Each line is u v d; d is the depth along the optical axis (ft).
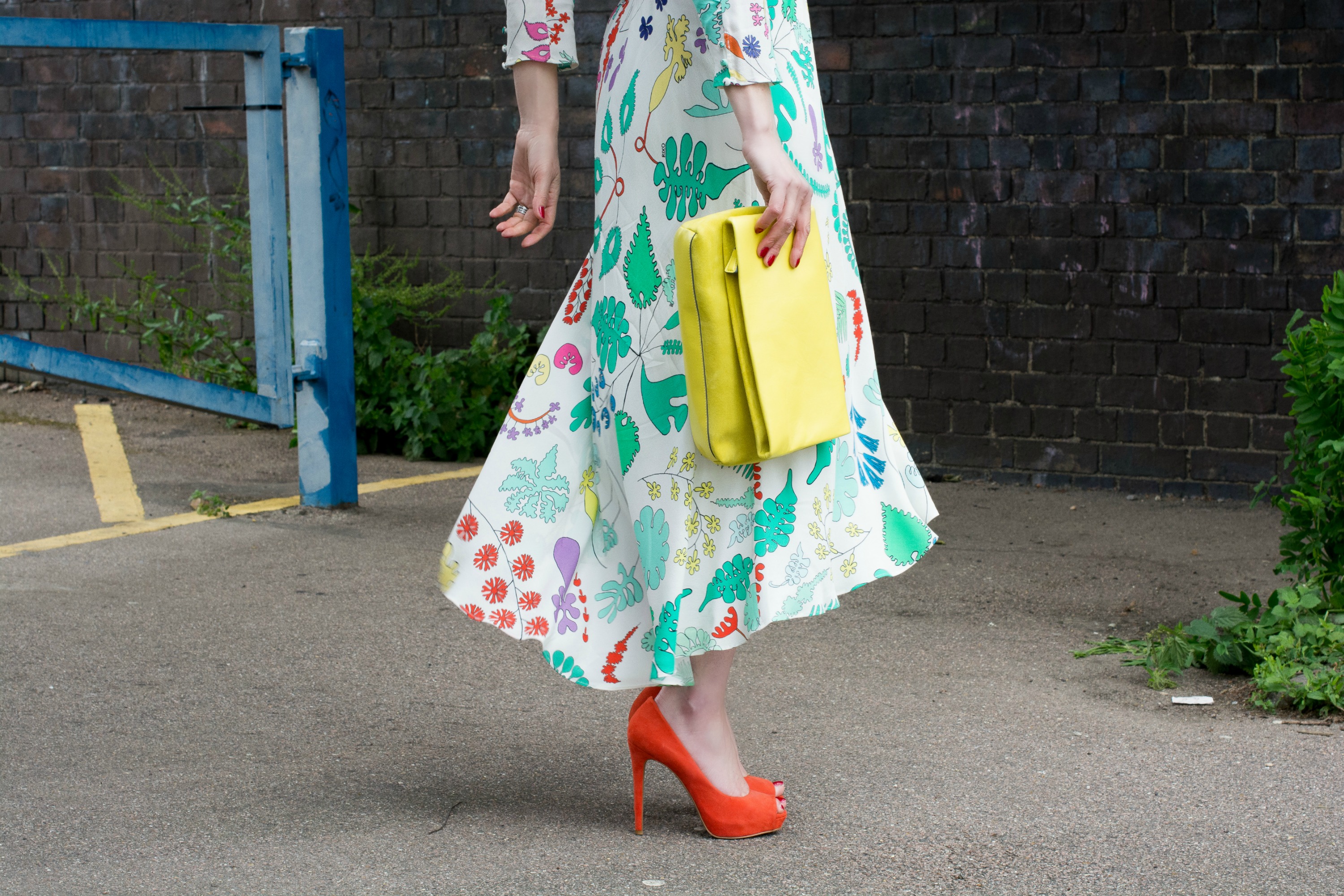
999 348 19.44
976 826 8.09
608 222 8.03
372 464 21.48
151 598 13.17
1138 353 18.72
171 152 24.70
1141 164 18.40
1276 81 17.66
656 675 7.71
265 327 16.93
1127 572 14.76
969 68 19.08
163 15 24.53
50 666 11.05
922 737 9.69
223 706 10.23
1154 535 16.56
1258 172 17.88
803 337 7.40
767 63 7.16
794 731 9.84
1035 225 19.03
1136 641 12.16
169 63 24.43
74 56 25.17
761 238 7.30
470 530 8.42
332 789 8.68
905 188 19.63
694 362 7.36
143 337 24.57
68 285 25.84
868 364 8.32
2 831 7.92
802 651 11.85
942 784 8.78
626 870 7.50
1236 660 11.06
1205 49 17.92
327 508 17.30
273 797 8.54
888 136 19.62
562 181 22.04
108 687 10.60
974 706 10.37
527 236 8.70
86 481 18.97
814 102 7.93
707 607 7.74
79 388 26.25
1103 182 18.62
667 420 7.75
